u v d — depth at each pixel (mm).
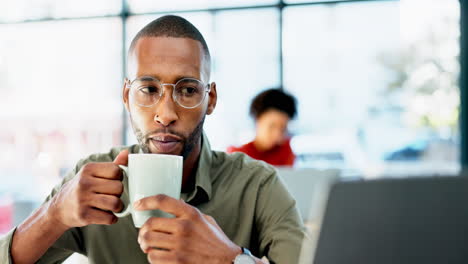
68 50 5152
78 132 5180
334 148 4531
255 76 4676
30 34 5199
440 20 4367
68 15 5117
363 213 469
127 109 997
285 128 2547
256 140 2594
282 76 4629
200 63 939
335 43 4547
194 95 923
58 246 991
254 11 4691
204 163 1075
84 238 1039
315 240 480
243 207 1087
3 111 5219
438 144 4457
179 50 917
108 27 5074
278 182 1129
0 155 5172
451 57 4383
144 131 921
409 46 4438
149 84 910
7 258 827
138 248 1015
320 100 4578
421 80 4453
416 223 464
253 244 1100
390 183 470
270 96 2525
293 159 2664
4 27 5215
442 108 4441
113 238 1021
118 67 5082
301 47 4605
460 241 460
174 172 738
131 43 980
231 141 4566
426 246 462
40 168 5133
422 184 468
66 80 5160
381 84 4504
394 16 4430
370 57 4496
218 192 1083
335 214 473
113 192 755
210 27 4789
